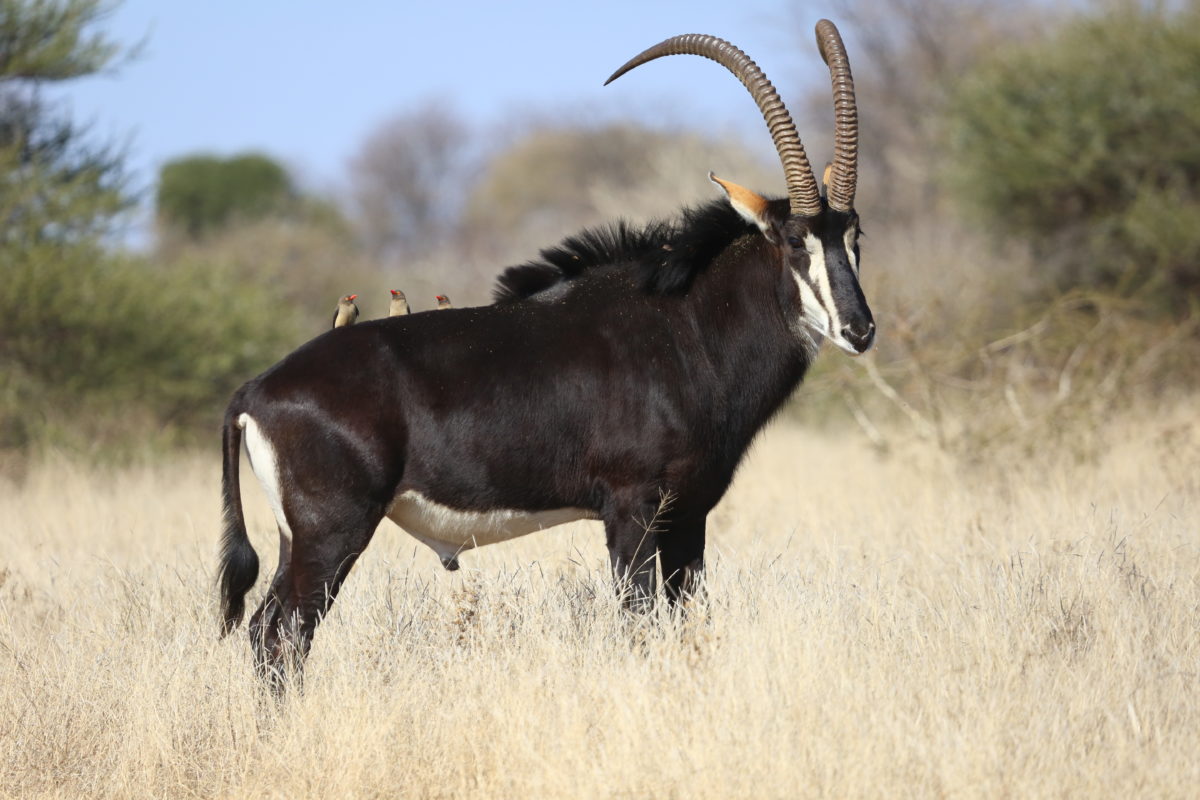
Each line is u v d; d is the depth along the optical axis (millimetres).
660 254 23109
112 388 64500
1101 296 44562
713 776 17141
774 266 23562
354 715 19406
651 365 22516
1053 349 45188
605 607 22406
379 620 23781
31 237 62719
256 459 21781
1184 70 65375
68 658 22766
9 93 65125
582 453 22406
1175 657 20531
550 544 29250
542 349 22359
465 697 20109
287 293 108562
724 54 24094
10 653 23766
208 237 136125
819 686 19031
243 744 20016
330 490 21328
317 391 21406
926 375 42375
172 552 32219
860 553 28266
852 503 36562
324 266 117625
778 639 20469
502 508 22391
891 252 80750
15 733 20562
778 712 18281
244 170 174625
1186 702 18922
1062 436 40656
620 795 17078
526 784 17812
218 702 21016
